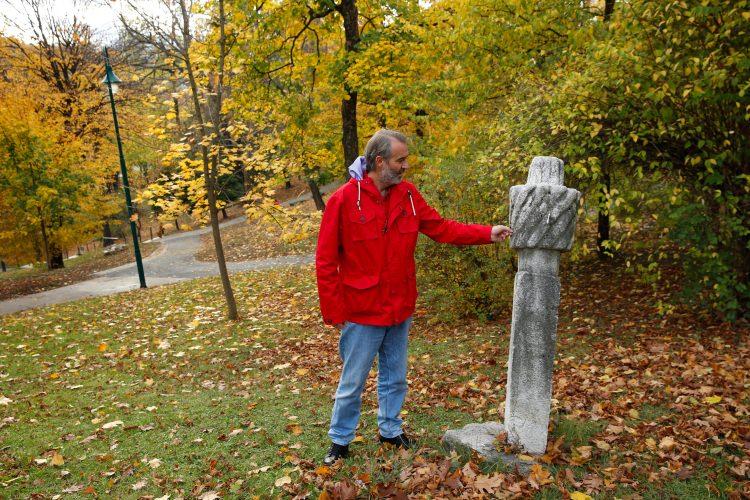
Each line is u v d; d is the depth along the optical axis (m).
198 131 7.79
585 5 7.67
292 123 11.15
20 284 16.55
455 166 6.60
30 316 9.87
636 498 2.48
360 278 2.74
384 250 2.72
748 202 4.97
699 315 5.70
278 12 9.81
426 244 6.55
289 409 4.14
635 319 5.97
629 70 4.86
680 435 3.15
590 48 5.28
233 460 3.23
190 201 8.32
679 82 4.73
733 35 4.59
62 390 5.21
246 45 9.96
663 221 5.19
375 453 3.05
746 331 5.06
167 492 2.89
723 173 5.07
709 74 4.28
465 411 3.86
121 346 7.07
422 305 7.67
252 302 9.46
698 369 4.27
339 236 2.73
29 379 5.75
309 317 7.97
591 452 2.93
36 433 3.94
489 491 2.53
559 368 4.77
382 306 2.76
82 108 21.03
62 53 22.94
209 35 8.57
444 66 9.97
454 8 8.80
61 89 22.50
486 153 5.99
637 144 5.25
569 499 2.49
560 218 2.54
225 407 4.28
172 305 9.70
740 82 4.61
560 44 7.41
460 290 6.59
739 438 3.04
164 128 7.49
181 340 7.16
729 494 2.48
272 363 5.82
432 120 9.92
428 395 4.30
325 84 11.14
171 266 18.00
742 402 3.59
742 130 4.96
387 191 2.74
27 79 21.47
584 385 4.21
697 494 2.54
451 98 8.94
